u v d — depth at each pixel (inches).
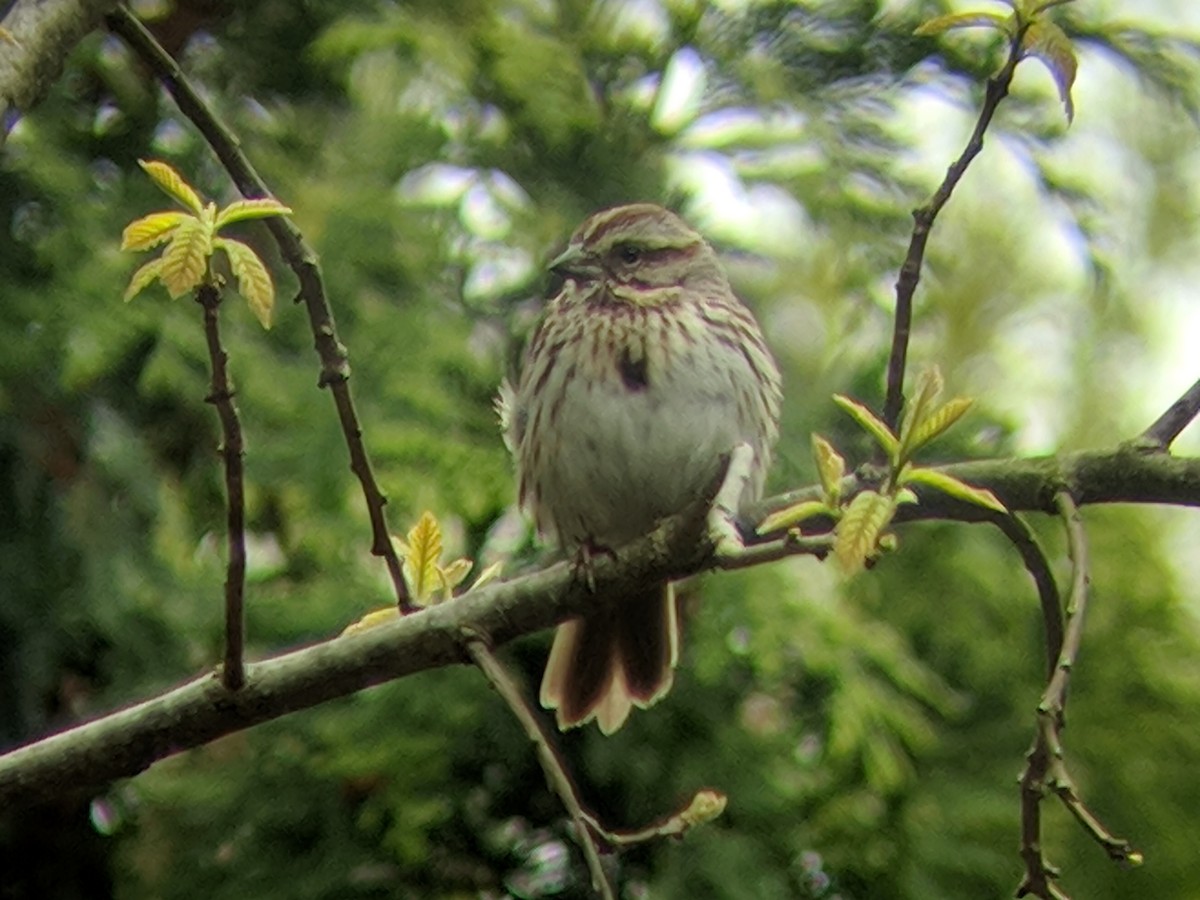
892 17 488.4
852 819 424.5
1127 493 252.4
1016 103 492.4
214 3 484.7
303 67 487.2
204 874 423.5
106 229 442.0
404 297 454.3
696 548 250.7
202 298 208.7
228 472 224.1
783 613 419.2
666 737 417.1
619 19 497.4
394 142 466.9
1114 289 512.1
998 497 253.4
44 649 423.2
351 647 251.6
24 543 426.0
